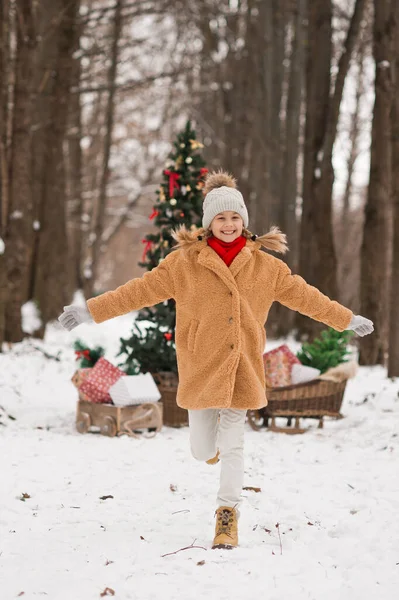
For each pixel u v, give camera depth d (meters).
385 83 11.41
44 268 16.41
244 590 2.99
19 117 11.89
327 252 13.26
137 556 3.38
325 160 13.28
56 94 15.94
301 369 6.81
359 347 11.70
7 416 7.06
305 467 5.28
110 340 15.25
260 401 3.76
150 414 6.66
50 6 15.54
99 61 19.48
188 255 3.91
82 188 25.78
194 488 4.66
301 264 14.07
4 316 11.52
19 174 11.95
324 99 13.62
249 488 4.63
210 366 3.77
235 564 3.30
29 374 9.91
